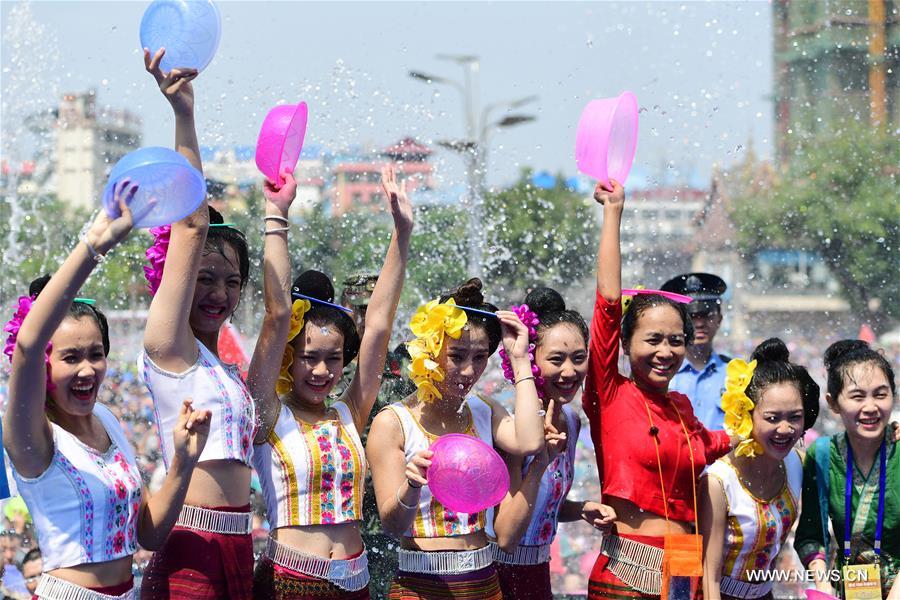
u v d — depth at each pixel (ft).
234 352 31.22
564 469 16.97
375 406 18.45
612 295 16.56
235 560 14.34
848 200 92.43
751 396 16.87
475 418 16.20
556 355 16.39
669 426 16.42
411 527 15.42
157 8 14.40
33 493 13.24
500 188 48.60
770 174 94.63
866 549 17.63
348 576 15.08
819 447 18.04
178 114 14.39
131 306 41.09
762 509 16.85
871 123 94.79
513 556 16.67
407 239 16.40
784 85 96.02
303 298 15.80
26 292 39.91
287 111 15.40
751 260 94.22
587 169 17.01
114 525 13.53
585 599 22.18
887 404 17.25
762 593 17.17
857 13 95.25
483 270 40.24
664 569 15.70
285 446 15.11
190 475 13.52
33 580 22.72
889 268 91.40
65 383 13.46
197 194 12.96
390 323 16.37
